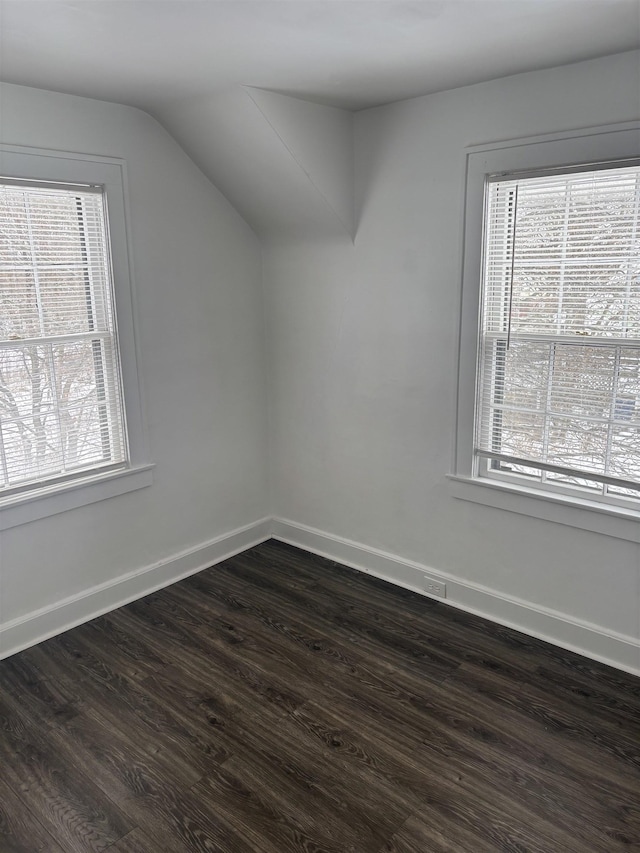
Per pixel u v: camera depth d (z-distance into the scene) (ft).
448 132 9.00
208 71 7.82
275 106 8.87
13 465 9.13
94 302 9.70
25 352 8.99
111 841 6.24
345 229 10.45
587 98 7.73
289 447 12.58
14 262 8.71
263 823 6.41
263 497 13.09
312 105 9.36
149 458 10.79
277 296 11.97
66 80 8.18
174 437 11.16
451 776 6.97
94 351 9.82
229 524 12.48
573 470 8.80
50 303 9.18
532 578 9.51
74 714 8.02
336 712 8.01
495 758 7.20
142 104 9.41
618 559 8.57
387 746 7.42
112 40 6.71
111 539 10.46
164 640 9.60
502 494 9.52
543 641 9.43
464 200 9.05
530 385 9.05
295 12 5.97
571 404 8.70
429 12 6.00
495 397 9.49
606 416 8.41
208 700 8.26
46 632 9.71
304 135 9.36
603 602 8.84
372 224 10.23
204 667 8.94
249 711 8.05
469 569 10.25
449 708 8.04
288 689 8.45
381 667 8.89
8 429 9.00
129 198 9.80
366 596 10.85
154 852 6.12
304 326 11.68
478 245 9.04
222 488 12.20
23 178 8.57
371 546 11.62
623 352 8.10
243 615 10.28
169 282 10.60
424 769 7.06
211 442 11.82
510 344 9.14
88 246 9.48
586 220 8.09
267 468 13.06
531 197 8.49
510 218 8.80
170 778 7.00
